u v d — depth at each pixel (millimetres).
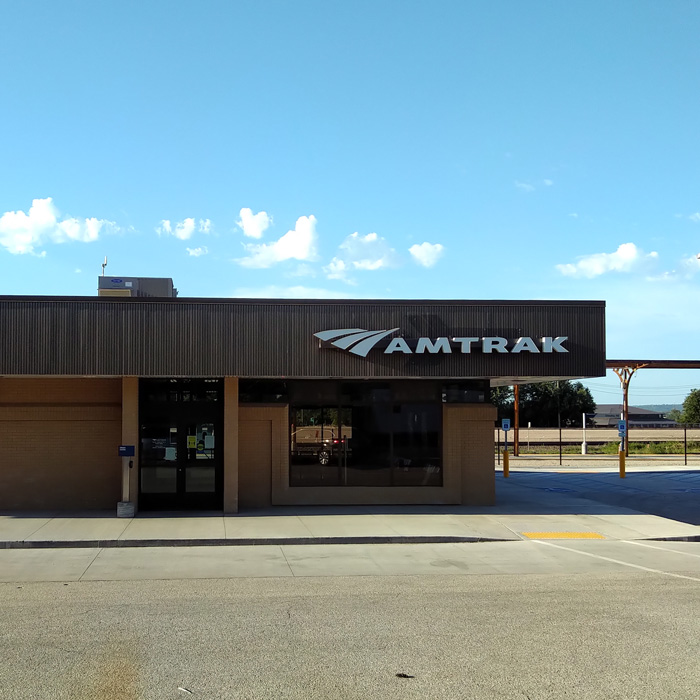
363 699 6086
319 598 9781
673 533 16250
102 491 18125
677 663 7055
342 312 17281
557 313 17984
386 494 19141
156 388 18219
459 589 10461
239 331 16859
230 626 8266
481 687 6383
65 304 16328
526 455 47219
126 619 8555
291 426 19016
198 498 18125
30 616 8672
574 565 12609
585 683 6488
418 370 17438
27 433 18000
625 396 45719
